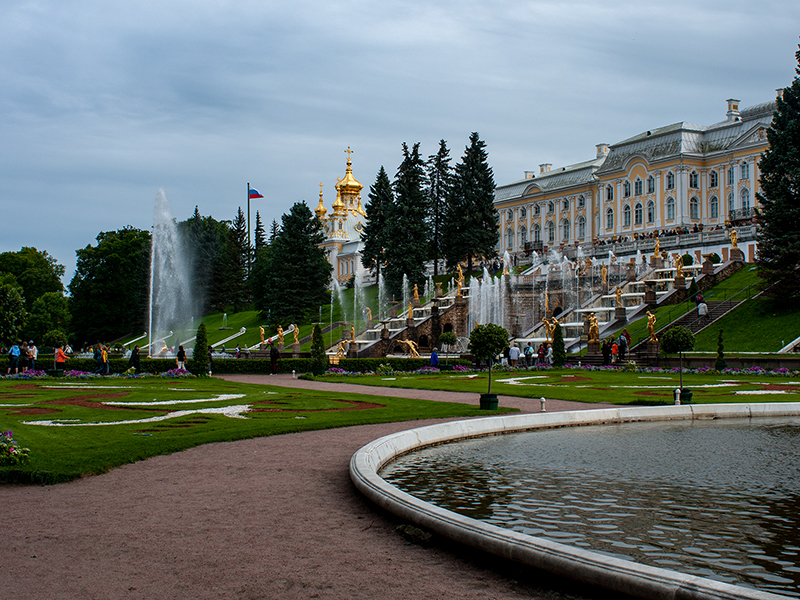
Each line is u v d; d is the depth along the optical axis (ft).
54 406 86.63
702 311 197.77
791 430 75.41
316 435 66.85
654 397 101.24
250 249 481.87
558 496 45.09
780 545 35.24
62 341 200.54
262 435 66.13
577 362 187.01
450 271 370.53
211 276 407.23
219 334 341.82
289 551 32.68
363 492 42.11
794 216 190.70
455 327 260.83
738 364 152.87
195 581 28.86
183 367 156.35
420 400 101.35
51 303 395.75
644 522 39.17
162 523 36.83
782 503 43.37
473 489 46.98
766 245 195.93
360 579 29.30
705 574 31.27
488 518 39.81
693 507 42.42
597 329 191.72
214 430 67.00
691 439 68.90
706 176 342.23
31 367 158.81
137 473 49.14
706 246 276.21
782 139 207.41
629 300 230.68
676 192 342.03
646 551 34.32
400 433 61.52
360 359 177.06
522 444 65.77
